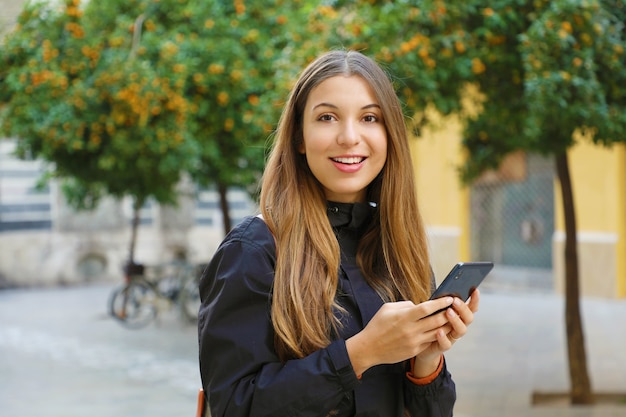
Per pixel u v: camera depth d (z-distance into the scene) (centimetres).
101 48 773
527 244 1408
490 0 510
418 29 512
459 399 654
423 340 156
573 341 635
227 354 162
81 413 656
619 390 668
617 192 1239
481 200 1473
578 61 474
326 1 588
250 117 669
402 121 183
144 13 808
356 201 188
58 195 1755
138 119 741
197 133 823
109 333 1088
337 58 180
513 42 526
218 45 793
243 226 173
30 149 818
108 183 877
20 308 1384
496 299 1314
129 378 795
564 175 634
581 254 1277
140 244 1839
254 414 156
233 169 871
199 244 1900
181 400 700
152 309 1236
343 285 175
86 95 732
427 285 186
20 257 1716
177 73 747
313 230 173
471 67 509
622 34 507
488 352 877
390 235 183
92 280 1786
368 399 172
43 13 780
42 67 743
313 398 155
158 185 882
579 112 475
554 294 1335
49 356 925
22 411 664
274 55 798
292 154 181
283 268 167
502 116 575
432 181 1523
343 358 156
